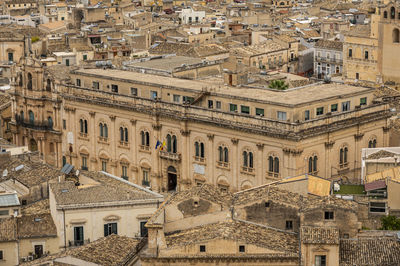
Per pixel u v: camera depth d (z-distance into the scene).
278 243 150.00
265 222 156.88
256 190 168.25
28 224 183.25
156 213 156.25
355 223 153.38
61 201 182.88
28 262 172.50
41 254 181.38
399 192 175.62
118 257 164.25
